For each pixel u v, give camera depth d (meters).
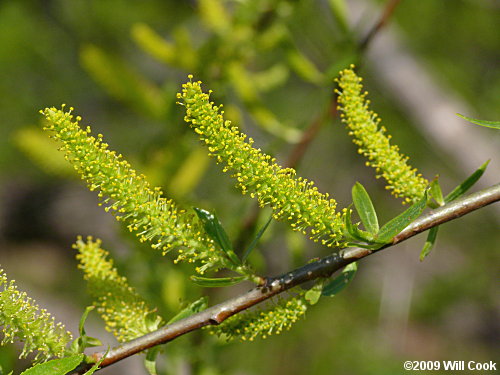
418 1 0.93
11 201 1.32
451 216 0.36
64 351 0.35
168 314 0.41
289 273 0.36
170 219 0.35
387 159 0.36
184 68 0.45
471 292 1.05
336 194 1.05
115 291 0.37
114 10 0.86
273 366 0.81
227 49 0.45
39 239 1.31
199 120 0.34
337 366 0.86
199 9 0.46
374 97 0.93
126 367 0.62
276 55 0.52
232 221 0.44
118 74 0.44
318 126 0.45
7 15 0.89
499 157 0.67
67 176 0.43
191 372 0.42
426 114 0.67
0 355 0.38
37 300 1.04
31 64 0.93
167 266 0.41
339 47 0.44
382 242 0.35
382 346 0.93
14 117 0.96
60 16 0.90
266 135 0.56
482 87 0.94
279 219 0.35
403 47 0.68
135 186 0.35
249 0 0.45
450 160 0.84
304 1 0.45
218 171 0.56
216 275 0.45
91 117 0.95
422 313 1.05
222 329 0.36
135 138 0.88
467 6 0.92
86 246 0.37
